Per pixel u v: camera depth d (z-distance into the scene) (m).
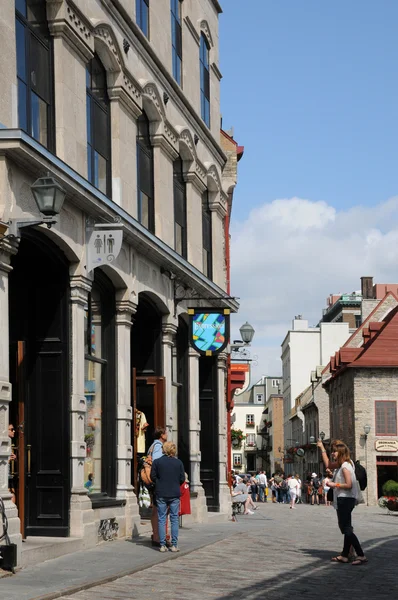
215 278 34.34
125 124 23.73
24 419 18.75
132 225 22.23
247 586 14.92
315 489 70.88
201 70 33.75
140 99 24.69
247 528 28.62
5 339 15.81
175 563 18.00
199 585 14.99
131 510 22.50
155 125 26.77
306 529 29.77
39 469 19.31
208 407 34.41
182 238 30.53
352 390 72.62
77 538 19.06
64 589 13.65
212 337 28.44
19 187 16.31
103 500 21.31
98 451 22.06
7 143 15.53
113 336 22.78
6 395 15.66
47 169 16.83
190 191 30.84
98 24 21.30
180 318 29.77
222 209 35.25
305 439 110.31
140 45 24.94
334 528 30.86
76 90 20.08
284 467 142.38
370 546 23.03
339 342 127.12
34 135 18.27
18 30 17.70
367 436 71.06
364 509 61.41
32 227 17.44
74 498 19.31
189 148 30.05
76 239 19.28
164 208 27.20
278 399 162.00
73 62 19.98
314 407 99.69
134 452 24.06
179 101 29.20
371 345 73.19
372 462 70.88
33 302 19.56
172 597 13.66
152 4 27.00
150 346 26.92
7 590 13.40
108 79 23.00
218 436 34.44
